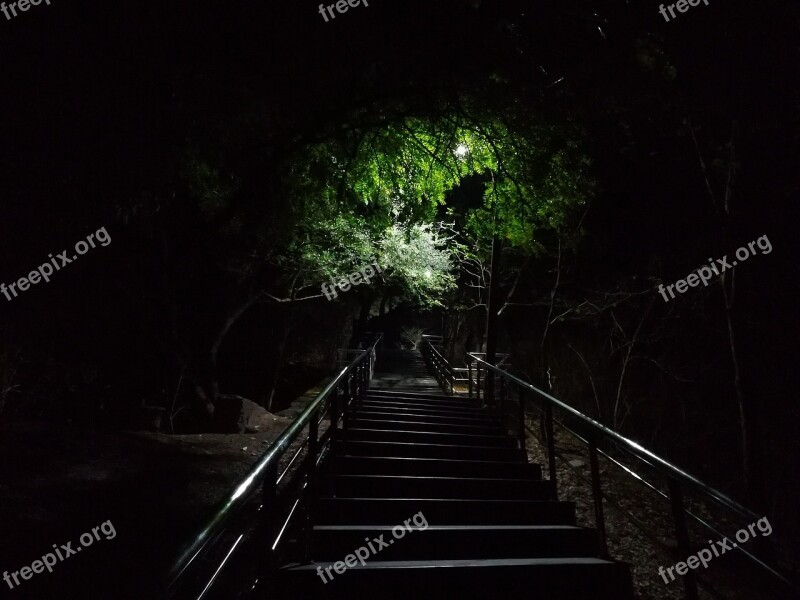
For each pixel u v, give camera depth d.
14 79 3.66
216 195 9.03
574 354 17.45
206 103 4.83
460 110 7.85
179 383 9.95
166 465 6.05
